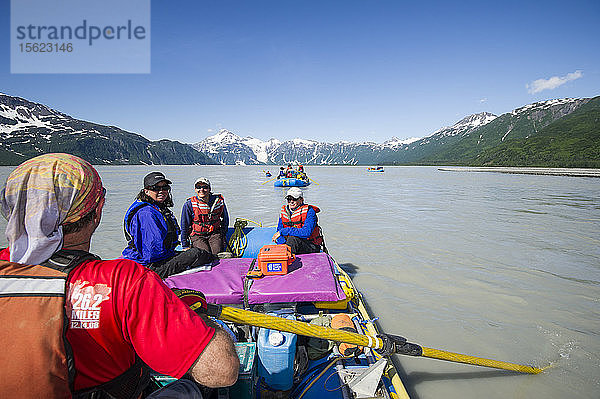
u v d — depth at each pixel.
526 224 10.99
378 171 72.00
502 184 29.61
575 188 25.08
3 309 1.01
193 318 1.20
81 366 1.09
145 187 3.97
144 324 1.13
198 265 4.04
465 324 4.57
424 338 4.23
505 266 6.80
